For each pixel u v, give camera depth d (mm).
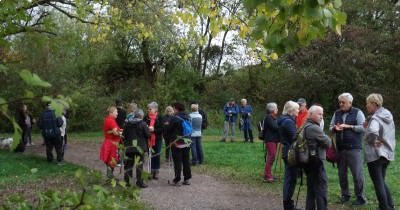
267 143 10992
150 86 33781
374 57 26672
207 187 10430
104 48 29719
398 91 27766
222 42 36531
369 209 7859
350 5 29000
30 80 1528
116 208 2070
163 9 10430
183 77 33812
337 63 26984
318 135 6426
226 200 9039
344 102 8016
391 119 7348
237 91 34531
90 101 28047
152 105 12102
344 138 7953
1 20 3066
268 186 10570
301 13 2803
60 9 10719
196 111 14047
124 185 2316
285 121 7602
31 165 13141
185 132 10312
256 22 3139
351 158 7969
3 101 1673
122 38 31594
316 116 6547
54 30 3514
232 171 12719
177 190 10008
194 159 13859
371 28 28875
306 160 6402
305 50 27375
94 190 2080
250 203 8797
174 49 11250
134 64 35125
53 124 13531
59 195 2025
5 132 19719
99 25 10758
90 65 30812
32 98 1705
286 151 7516
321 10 2709
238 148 17562
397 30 28281
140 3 10453
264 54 5516
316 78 27469
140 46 32906
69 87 26328
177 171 10555
